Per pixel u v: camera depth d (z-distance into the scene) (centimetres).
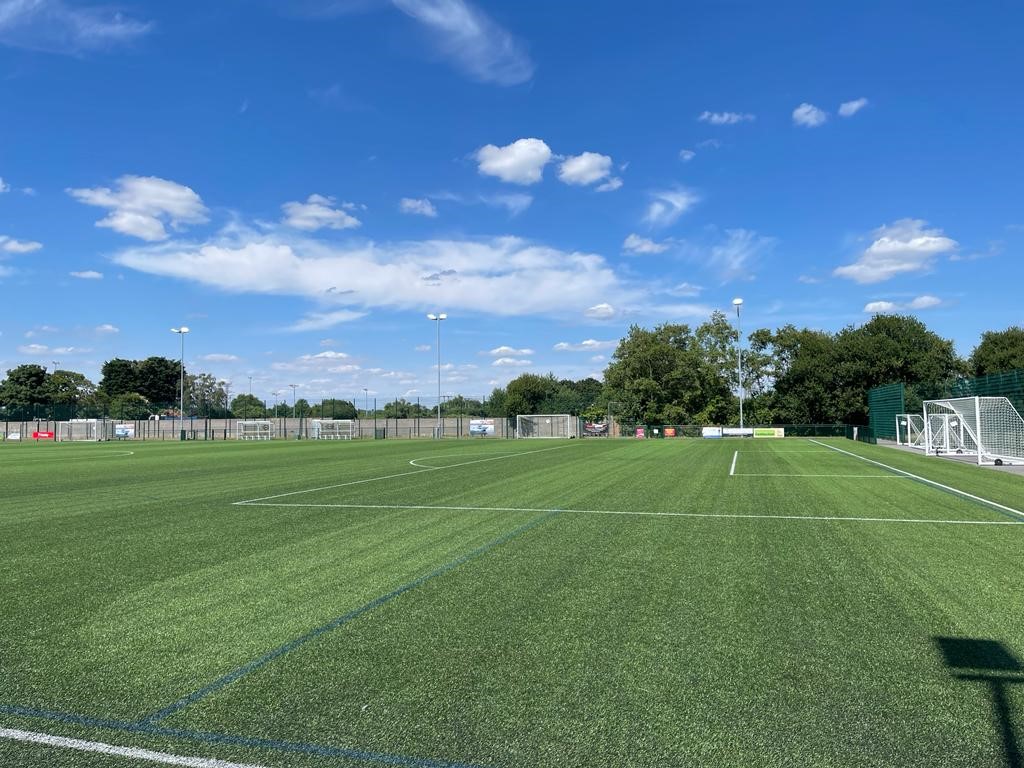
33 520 992
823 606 514
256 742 309
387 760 292
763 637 445
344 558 704
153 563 690
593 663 400
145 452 3148
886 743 303
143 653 427
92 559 711
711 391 6406
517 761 290
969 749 297
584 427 6019
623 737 310
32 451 3369
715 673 383
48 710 345
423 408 6825
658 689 362
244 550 752
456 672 389
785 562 670
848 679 373
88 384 9931
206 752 301
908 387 4931
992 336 6531
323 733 317
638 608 513
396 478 1634
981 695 351
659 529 870
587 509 1062
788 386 6438
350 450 3156
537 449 3147
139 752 301
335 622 486
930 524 900
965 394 2911
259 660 412
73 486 1505
